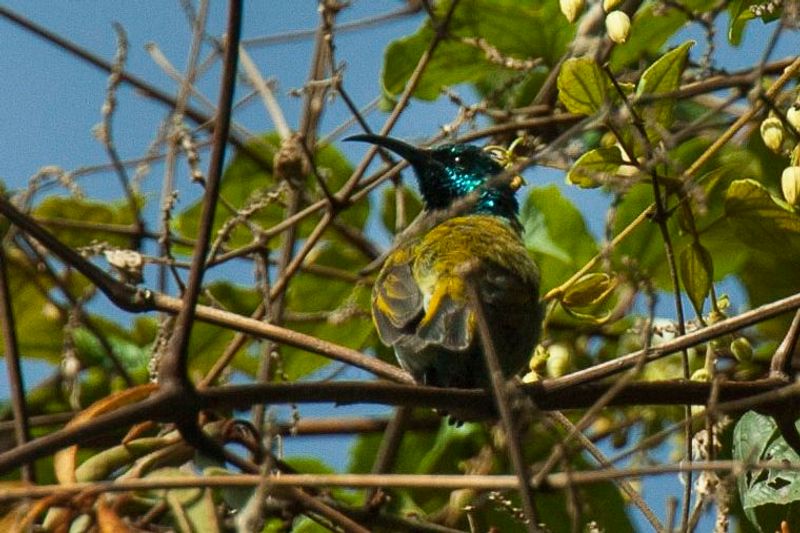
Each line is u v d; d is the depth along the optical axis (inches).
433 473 517.0
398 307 423.2
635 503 377.4
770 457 399.2
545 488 306.5
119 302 388.5
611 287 424.5
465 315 405.7
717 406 319.9
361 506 422.9
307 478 320.5
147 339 566.3
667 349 364.8
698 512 359.6
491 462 494.9
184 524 334.0
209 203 332.5
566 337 496.4
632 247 512.1
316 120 506.3
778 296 532.7
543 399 366.6
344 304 533.0
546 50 534.9
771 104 379.2
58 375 558.9
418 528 406.3
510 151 455.2
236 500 346.9
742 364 493.4
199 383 509.0
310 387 334.0
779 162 510.9
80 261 386.9
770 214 407.5
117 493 335.3
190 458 356.2
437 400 348.8
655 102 389.1
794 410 374.0
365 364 408.8
